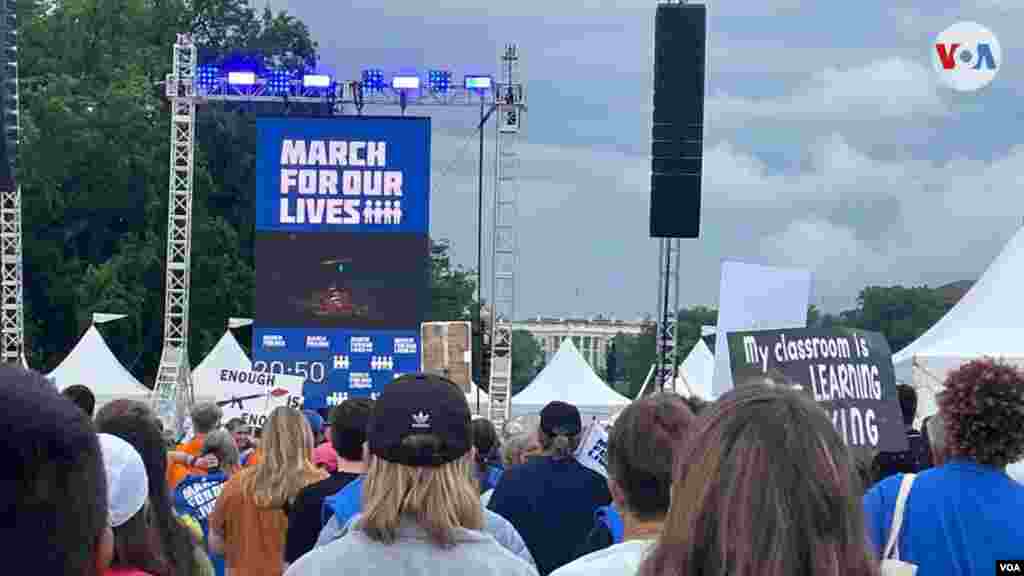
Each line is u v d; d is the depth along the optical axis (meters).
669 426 3.55
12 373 1.88
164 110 50.09
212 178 51.81
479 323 27.80
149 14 52.25
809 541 2.21
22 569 1.82
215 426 9.10
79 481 1.87
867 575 2.25
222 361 29.27
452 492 3.30
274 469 6.45
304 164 22.95
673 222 17.09
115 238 49.22
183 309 26.89
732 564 2.22
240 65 25.95
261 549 6.47
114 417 4.00
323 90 26.16
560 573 3.09
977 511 3.83
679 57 17.03
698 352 31.48
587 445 6.56
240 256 52.00
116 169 46.47
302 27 56.03
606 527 5.07
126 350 47.56
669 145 16.97
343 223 22.95
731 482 2.25
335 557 3.22
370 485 3.30
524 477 6.23
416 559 3.21
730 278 7.82
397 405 3.30
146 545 3.49
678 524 2.32
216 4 54.59
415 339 22.88
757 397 2.34
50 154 45.75
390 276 22.91
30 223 47.38
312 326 22.98
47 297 47.69
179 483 7.69
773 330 6.48
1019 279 18.89
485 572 3.23
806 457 2.25
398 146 22.91
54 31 49.47
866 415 6.38
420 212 22.91
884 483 4.03
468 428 3.37
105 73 49.06
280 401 16.95
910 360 18.42
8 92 14.37
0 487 1.81
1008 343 18.11
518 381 109.81
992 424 3.86
